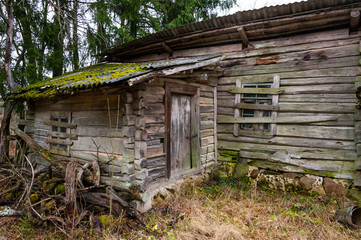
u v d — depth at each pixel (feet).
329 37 15.98
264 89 17.90
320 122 16.17
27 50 27.89
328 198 14.70
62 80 15.71
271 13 15.85
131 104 12.58
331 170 15.67
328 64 15.97
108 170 13.30
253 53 18.61
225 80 19.84
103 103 13.62
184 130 17.21
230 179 18.39
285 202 14.53
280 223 12.00
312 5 14.57
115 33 33.40
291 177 16.70
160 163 14.42
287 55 17.37
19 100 18.07
